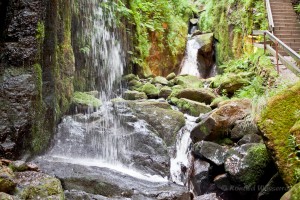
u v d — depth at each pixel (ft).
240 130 24.39
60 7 26.61
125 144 25.98
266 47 36.81
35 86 21.31
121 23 41.57
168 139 27.68
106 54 38.14
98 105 29.60
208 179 23.06
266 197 18.30
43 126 22.90
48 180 16.11
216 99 34.22
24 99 20.72
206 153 23.75
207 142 24.32
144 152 25.61
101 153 25.04
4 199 13.58
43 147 22.82
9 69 21.17
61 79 26.94
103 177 19.90
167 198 19.22
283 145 15.70
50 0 23.30
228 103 26.37
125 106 29.86
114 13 39.60
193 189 23.88
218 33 57.98
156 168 24.48
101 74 37.09
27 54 21.27
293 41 44.29
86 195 17.30
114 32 39.88
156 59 51.31
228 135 25.00
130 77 41.24
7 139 19.81
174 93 36.32
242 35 50.11
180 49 56.39
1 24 21.95
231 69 43.42
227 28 54.95
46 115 23.29
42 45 22.53
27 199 14.73
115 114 28.66
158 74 51.44
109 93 38.11
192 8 67.97
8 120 20.13
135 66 45.52
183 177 25.26
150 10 51.85
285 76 28.55
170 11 57.41
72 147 24.62
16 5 21.62
